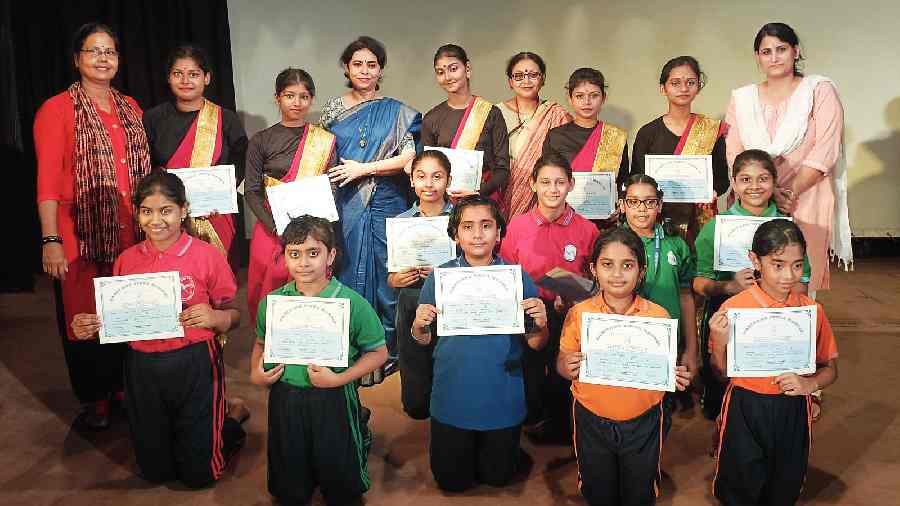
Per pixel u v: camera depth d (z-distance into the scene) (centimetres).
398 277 300
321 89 577
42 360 400
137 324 250
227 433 279
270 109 580
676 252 290
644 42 559
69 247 299
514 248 291
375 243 357
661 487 256
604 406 233
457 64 357
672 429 304
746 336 229
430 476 267
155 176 260
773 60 323
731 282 286
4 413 330
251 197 332
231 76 568
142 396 255
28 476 272
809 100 322
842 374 354
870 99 555
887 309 456
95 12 533
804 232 328
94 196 298
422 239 300
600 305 240
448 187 337
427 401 311
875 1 541
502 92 571
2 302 519
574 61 566
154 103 553
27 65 537
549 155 286
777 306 236
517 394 252
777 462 235
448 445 249
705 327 316
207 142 329
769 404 231
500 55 568
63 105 297
